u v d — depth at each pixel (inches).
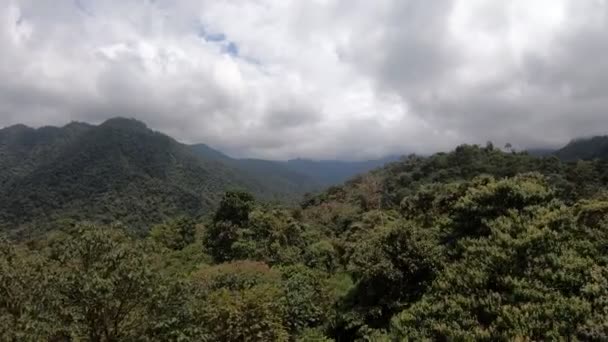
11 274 295.1
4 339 249.0
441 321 327.0
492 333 290.0
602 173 2226.9
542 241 365.1
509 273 353.1
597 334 259.4
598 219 386.6
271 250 994.7
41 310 281.9
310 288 546.6
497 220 425.4
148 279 309.4
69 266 307.4
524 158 2541.8
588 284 303.7
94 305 289.1
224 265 754.2
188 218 1689.2
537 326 281.0
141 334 311.9
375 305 426.0
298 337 451.2
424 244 437.4
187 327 326.3
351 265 501.0
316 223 1989.4
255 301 397.7
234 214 1189.1
